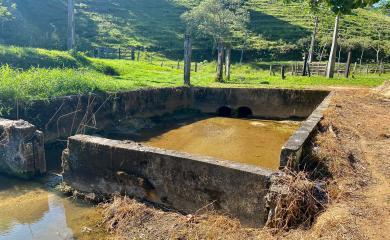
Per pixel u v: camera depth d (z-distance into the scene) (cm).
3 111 887
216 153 1020
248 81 1823
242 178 538
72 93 1080
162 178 611
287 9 5428
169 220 571
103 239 555
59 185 747
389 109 1167
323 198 520
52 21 3753
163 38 4225
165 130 1260
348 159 663
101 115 1152
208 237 507
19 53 1417
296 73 2456
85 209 654
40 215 629
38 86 1021
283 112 1501
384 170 638
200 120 1449
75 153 696
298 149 582
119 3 5306
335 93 1415
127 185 647
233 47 4084
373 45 4141
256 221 532
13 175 790
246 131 1291
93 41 3616
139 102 1304
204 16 4478
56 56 1547
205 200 575
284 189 500
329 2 783
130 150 635
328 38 4141
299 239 446
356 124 930
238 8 5128
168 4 5581
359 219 466
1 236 561
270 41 4288
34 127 785
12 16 2956
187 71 1570
